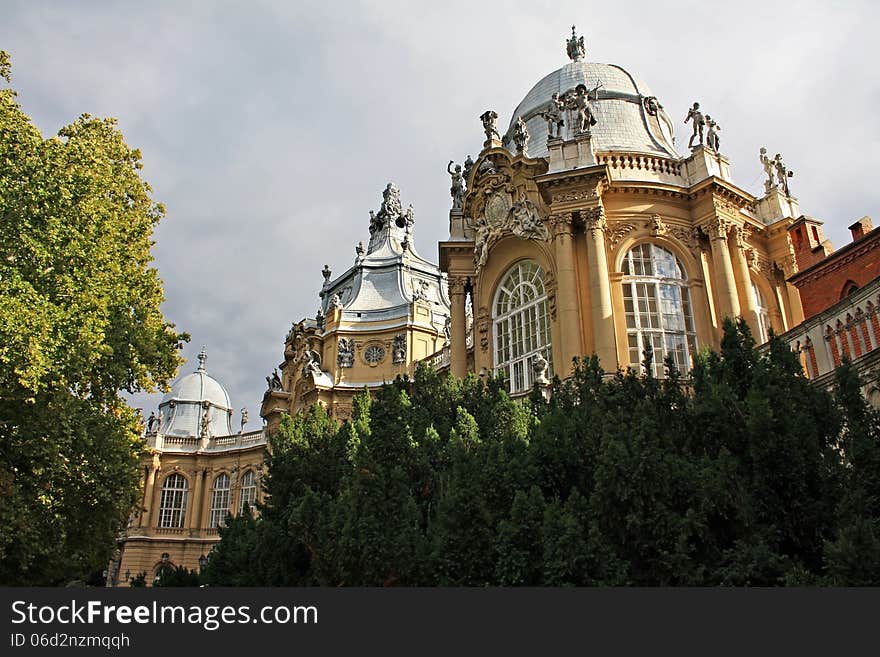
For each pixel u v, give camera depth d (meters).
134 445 22.47
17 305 16.42
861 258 23.88
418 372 21.62
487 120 32.19
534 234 28.58
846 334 16.22
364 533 12.30
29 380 16.16
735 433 12.29
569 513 10.99
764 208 31.75
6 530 16.36
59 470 17.86
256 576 15.98
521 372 28.50
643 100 33.34
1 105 19.75
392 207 66.19
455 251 33.16
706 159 29.48
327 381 52.84
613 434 12.26
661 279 27.86
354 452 18.67
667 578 10.41
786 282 29.84
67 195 19.31
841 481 11.12
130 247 22.75
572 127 30.88
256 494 61.66
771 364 13.44
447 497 12.46
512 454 13.99
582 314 26.66
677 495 11.09
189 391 78.81
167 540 62.53
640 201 28.59
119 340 21.53
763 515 11.16
